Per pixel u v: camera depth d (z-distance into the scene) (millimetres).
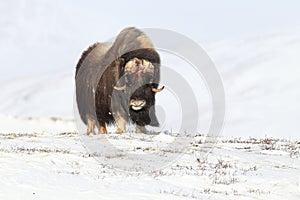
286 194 43969
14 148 54281
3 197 34812
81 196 36406
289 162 57406
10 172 41156
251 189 44594
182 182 44875
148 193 38688
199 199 38625
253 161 56562
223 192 42750
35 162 45906
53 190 37344
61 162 47375
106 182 41344
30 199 34875
